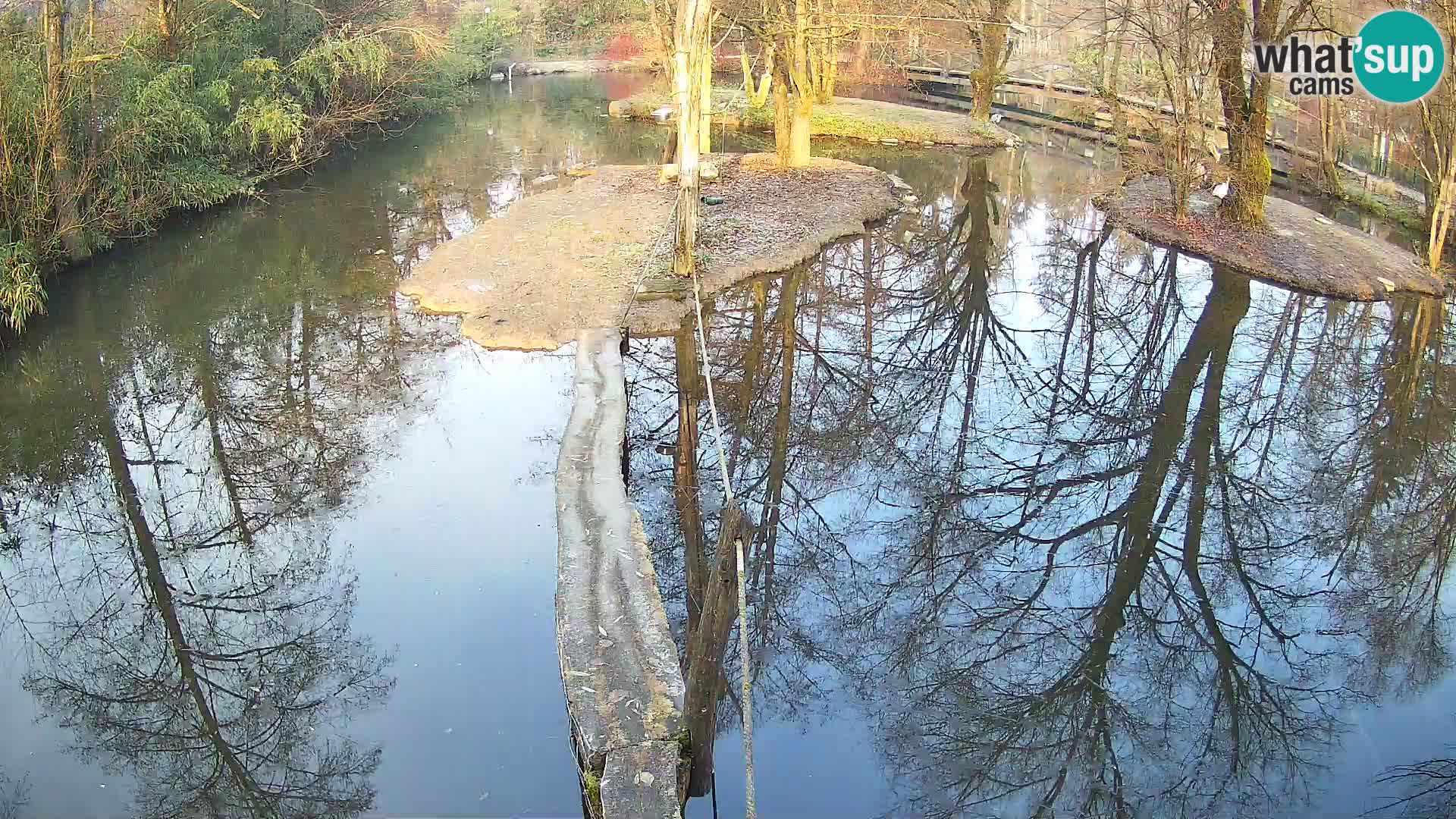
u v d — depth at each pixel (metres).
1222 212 19.56
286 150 23.38
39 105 15.07
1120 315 16.50
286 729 7.53
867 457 12.00
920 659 8.64
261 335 14.72
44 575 9.57
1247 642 8.90
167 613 8.98
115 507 10.68
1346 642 8.89
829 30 22.00
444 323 14.67
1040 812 7.04
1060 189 24.30
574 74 43.09
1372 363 14.27
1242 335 15.32
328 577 9.32
